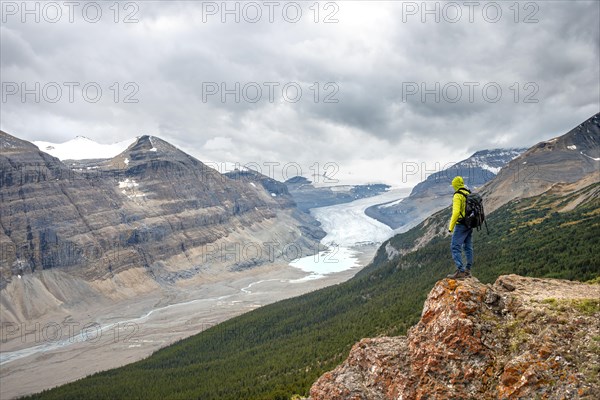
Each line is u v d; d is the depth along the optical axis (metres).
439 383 17.80
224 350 130.00
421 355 19.23
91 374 135.00
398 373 19.73
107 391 105.88
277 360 100.94
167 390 99.62
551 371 15.83
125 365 135.00
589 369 15.23
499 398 16.31
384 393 19.94
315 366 85.31
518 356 16.83
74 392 108.12
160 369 122.19
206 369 111.88
